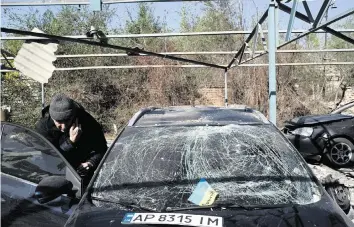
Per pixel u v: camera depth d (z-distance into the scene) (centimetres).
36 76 496
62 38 491
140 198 282
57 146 411
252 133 358
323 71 1788
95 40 593
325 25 436
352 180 796
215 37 1934
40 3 434
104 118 1777
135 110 1786
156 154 329
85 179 397
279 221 244
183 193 285
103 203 278
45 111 428
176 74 1791
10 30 420
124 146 344
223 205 269
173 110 438
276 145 341
